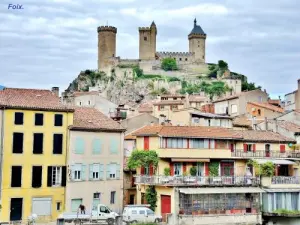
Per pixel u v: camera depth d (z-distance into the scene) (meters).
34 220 52.94
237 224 58.00
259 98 107.00
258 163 63.72
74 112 62.78
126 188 64.12
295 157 68.56
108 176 61.38
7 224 51.47
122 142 62.88
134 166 60.06
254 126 79.69
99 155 60.78
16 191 55.28
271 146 68.81
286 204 61.53
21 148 56.03
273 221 61.00
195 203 56.53
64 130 58.62
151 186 59.06
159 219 53.75
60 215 52.31
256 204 60.03
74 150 58.94
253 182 60.69
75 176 58.88
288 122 79.12
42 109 57.28
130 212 52.94
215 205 57.53
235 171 64.75
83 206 55.44
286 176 63.75
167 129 61.59
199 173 62.12
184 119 79.38
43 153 57.16
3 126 55.12
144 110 107.12
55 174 57.81
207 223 56.38
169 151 60.22
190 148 61.50
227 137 63.94
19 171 55.72
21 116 56.31
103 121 63.00
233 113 101.56
